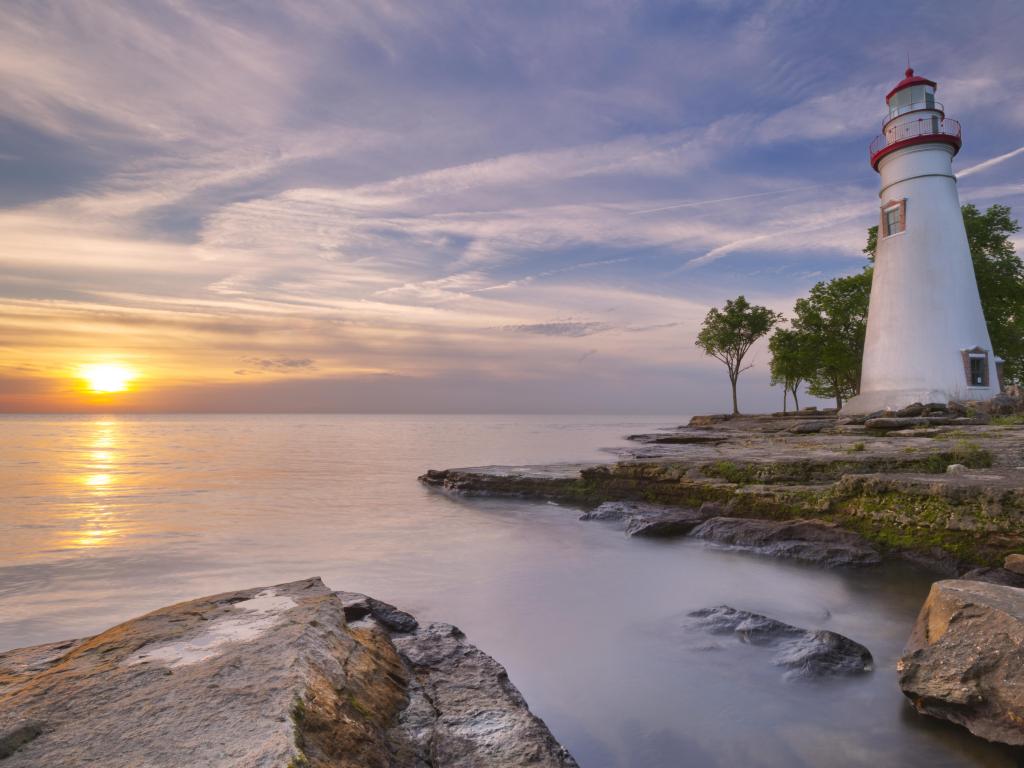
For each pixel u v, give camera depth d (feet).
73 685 11.50
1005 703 16.19
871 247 152.56
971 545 34.91
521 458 119.34
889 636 25.72
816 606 29.91
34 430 338.34
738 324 220.23
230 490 74.79
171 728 9.69
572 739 17.19
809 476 51.93
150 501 65.57
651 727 17.83
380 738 11.94
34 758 8.92
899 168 112.98
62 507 61.36
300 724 10.13
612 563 38.58
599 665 22.41
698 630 25.81
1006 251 133.90
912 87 112.06
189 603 17.26
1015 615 17.35
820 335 176.24
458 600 31.01
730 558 39.60
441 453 138.62
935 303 107.65
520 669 22.11
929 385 106.22
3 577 35.78
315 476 91.09
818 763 15.90
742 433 137.28
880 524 39.70
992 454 51.24
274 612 16.24
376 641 17.51
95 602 31.22
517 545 43.93
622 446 148.15
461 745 12.97
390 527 51.11
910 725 17.74
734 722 18.10
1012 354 134.82
